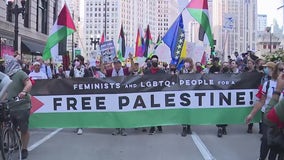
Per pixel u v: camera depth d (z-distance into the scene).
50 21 44.03
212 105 11.46
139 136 11.39
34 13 38.62
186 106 11.47
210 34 15.44
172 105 11.48
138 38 27.58
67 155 8.95
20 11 22.59
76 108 11.52
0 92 7.15
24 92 8.04
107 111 11.48
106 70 14.38
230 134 11.72
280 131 4.12
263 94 7.95
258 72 11.48
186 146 9.95
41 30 41.94
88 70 16.78
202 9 15.31
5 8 31.03
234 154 9.03
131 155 8.95
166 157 8.75
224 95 11.48
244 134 11.69
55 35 14.69
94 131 12.16
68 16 14.71
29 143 10.28
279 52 25.89
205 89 11.45
